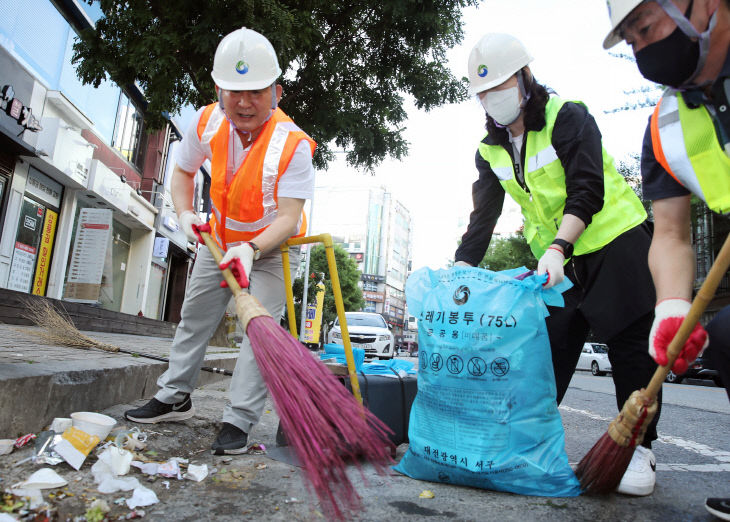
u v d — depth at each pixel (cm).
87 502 155
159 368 339
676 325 152
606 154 232
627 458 174
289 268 248
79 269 1118
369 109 979
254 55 219
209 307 251
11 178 1034
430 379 201
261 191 232
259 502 167
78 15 1177
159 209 1720
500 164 246
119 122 1479
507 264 3092
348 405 157
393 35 927
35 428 205
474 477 188
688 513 174
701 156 145
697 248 1470
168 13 706
